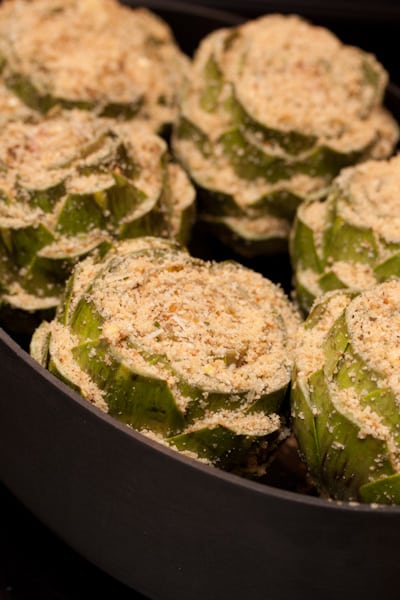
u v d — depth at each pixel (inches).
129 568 19.1
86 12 25.1
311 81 23.8
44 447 18.9
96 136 21.3
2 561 20.6
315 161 23.0
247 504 17.4
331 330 19.1
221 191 23.1
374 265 21.0
